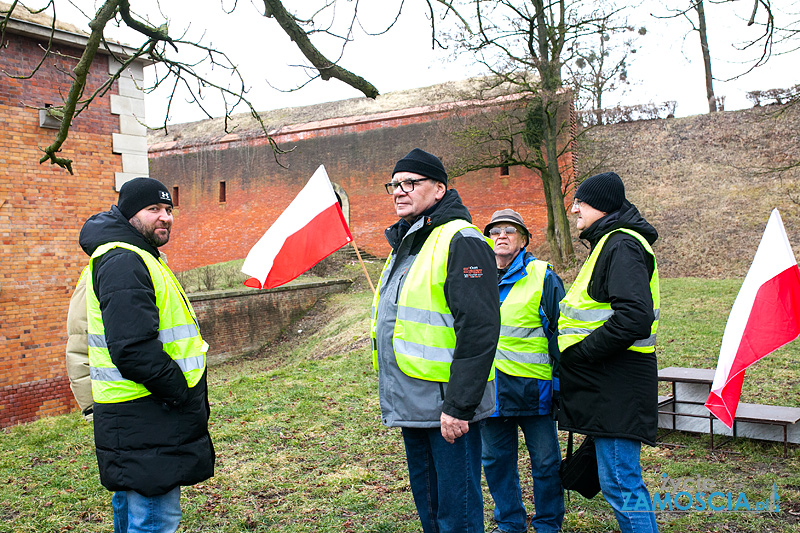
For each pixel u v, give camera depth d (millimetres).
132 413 2666
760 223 18562
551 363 3426
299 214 5262
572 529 3617
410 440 2781
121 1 4344
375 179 26781
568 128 21875
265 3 4035
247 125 30828
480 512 2738
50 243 9547
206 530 3891
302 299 21000
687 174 22031
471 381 2441
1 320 9078
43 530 3920
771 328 3289
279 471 4898
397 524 3820
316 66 4258
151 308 2639
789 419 4625
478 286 2527
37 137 9438
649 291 2740
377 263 24969
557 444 3486
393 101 28484
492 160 21453
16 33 9141
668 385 6953
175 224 30969
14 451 5723
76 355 3107
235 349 18312
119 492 3076
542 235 23109
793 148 21219
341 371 9031
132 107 10406
